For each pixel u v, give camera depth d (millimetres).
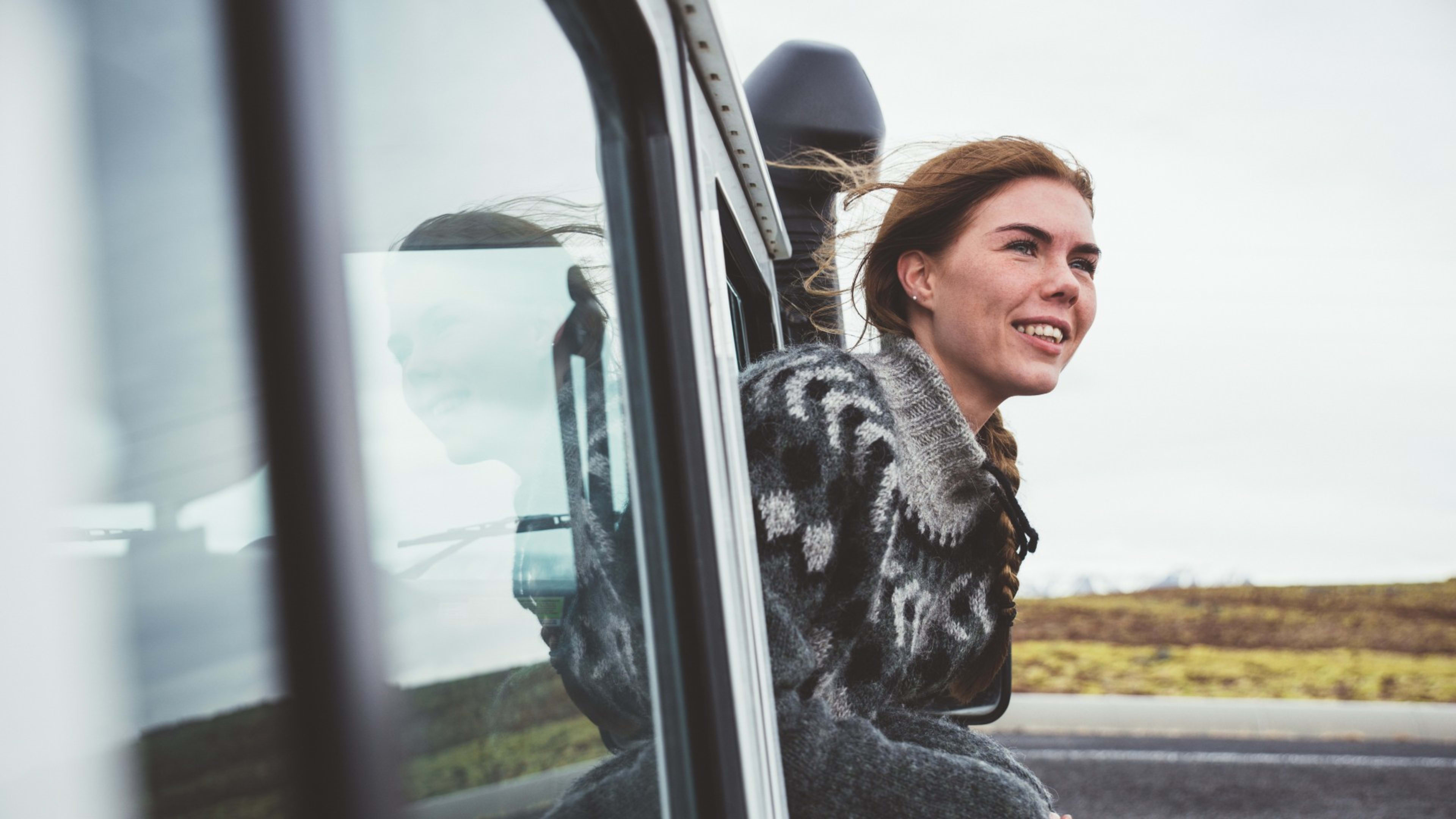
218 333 396
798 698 1026
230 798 380
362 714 428
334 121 481
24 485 327
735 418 978
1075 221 1358
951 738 1186
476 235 668
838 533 1075
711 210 1150
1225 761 6984
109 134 365
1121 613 11219
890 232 1399
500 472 709
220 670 380
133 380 363
